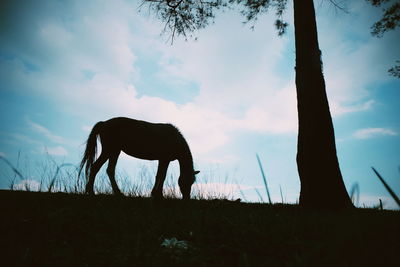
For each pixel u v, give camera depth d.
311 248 1.87
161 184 5.62
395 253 1.54
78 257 1.82
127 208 3.52
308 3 5.83
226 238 2.26
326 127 5.30
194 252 2.00
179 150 6.59
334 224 2.51
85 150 6.23
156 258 1.88
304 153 5.31
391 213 2.78
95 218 2.73
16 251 1.84
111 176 6.21
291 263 1.64
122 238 2.24
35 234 2.20
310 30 5.71
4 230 2.27
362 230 1.81
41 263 1.69
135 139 6.44
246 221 2.64
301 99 5.53
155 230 2.51
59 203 3.27
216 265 1.80
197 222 2.74
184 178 6.27
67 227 2.44
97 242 2.15
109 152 6.38
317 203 4.98
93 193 4.50
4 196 3.36
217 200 4.62
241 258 1.85
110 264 1.75
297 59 5.77
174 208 3.72
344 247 1.61
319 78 5.50
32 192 3.56
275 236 2.18
